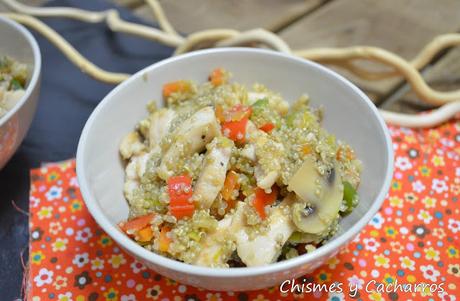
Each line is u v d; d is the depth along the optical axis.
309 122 0.35
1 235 0.36
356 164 0.34
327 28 0.50
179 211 0.31
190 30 0.50
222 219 0.32
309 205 0.31
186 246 0.30
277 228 0.31
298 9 0.52
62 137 0.41
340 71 0.46
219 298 0.33
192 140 0.32
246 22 0.51
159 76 0.37
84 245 0.35
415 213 0.36
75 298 0.33
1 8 0.52
